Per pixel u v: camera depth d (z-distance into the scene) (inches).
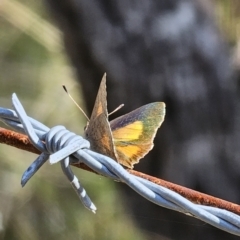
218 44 38.2
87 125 27.8
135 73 36.4
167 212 38.1
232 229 27.0
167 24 36.9
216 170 36.7
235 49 39.0
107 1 36.4
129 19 36.7
